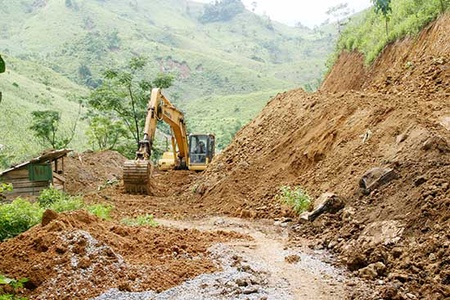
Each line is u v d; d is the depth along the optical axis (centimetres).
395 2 2636
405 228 789
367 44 2500
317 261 803
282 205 1182
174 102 9762
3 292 646
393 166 968
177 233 955
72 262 714
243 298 643
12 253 740
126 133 3938
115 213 1335
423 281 663
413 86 1472
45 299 652
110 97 3694
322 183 1158
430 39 1811
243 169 1466
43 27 14562
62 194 1606
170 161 2370
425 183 857
